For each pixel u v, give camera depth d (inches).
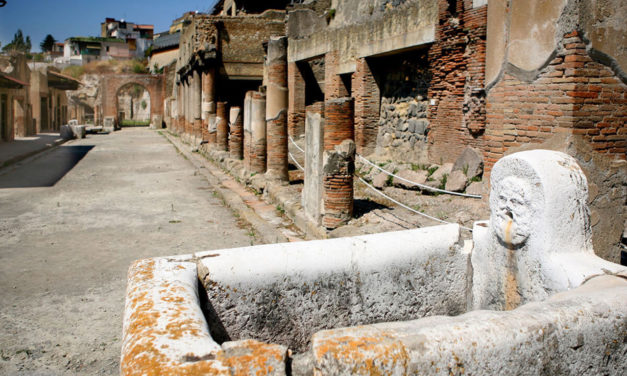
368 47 490.3
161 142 1020.5
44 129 1433.3
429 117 421.7
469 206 277.4
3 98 959.6
